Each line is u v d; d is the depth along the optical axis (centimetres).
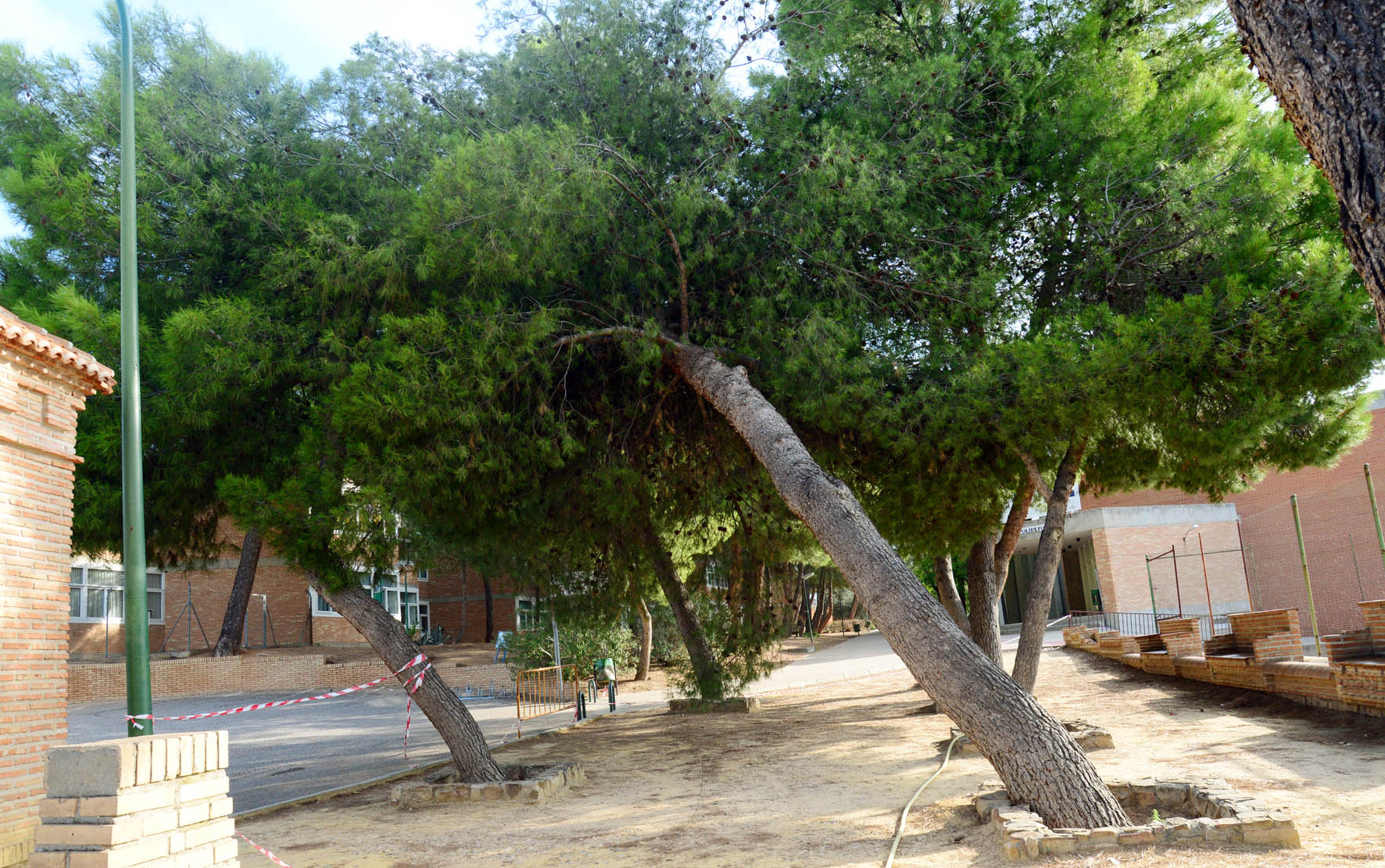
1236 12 290
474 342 1039
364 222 1152
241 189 1118
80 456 984
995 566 1478
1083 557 3819
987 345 1137
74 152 1079
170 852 511
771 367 1151
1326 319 959
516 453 1123
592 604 1620
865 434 1166
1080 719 1320
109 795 486
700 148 1117
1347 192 251
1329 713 1123
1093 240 1180
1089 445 1309
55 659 884
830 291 1170
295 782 1320
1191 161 1137
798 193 1098
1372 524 2433
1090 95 1189
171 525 1192
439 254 1025
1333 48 251
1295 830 593
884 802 848
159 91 1109
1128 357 997
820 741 1305
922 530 1310
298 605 3425
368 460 985
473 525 1241
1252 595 2688
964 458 1184
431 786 1038
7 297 1114
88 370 931
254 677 2764
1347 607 2489
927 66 1148
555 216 1022
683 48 1146
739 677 1595
